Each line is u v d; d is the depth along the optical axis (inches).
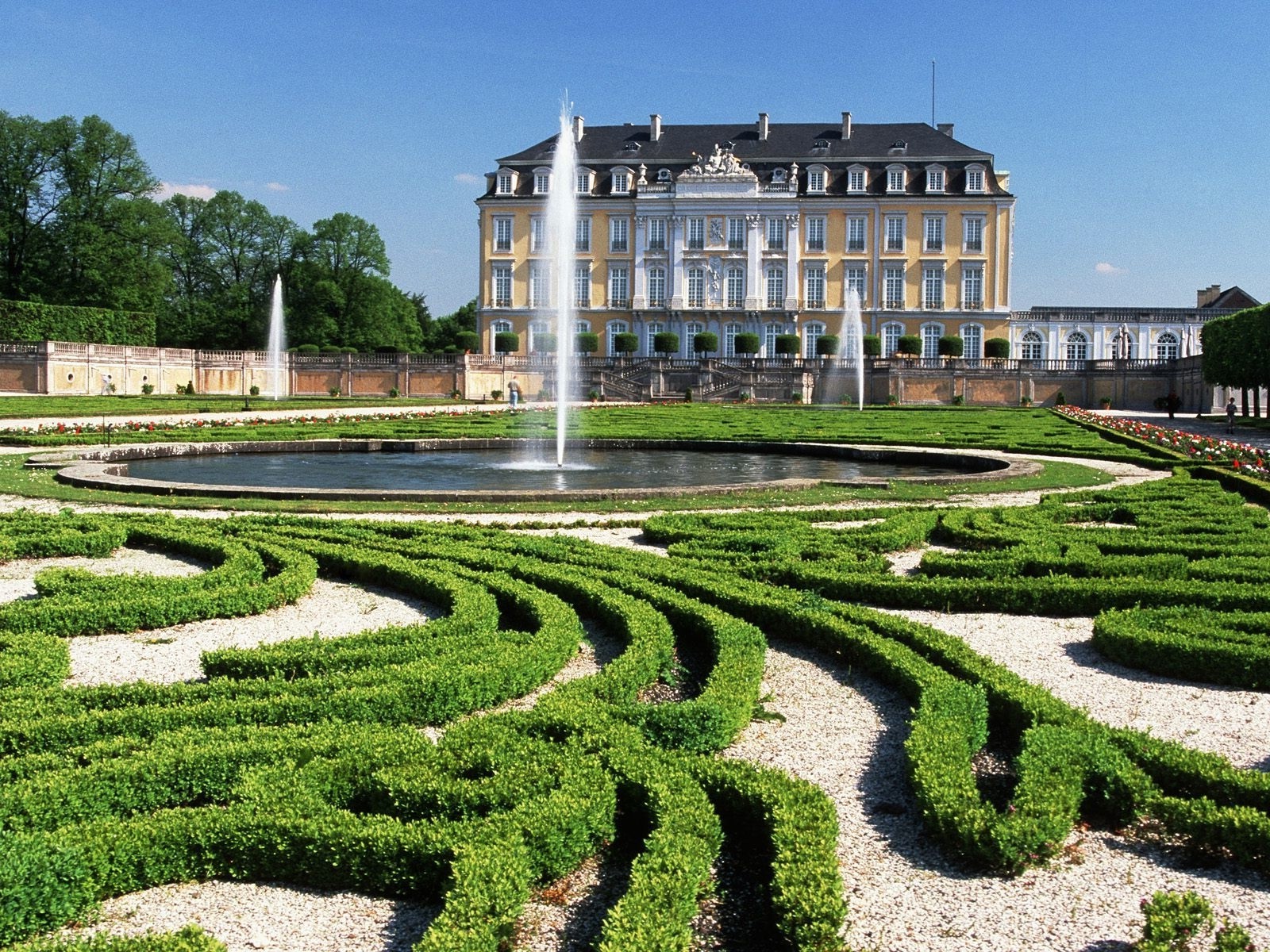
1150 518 624.7
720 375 3021.7
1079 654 396.8
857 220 3427.7
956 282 3412.9
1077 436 1482.5
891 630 393.1
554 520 679.1
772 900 212.1
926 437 1437.0
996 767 293.1
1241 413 2642.7
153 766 251.9
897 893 226.1
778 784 248.2
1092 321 3641.7
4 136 3019.2
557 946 209.2
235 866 231.5
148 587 453.1
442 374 2994.6
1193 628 386.0
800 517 669.3
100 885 218.8
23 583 507.2
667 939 191.2
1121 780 257.4
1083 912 219.5
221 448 1223.5
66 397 2315.5
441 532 590.2
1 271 3065.9
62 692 307.3
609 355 3501.5
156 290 3235.7
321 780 253.0
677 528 598.9
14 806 233.9
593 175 3513.8
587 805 237.0
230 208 3838.6
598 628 426.3
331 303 3826.3
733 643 368.5
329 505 737.6
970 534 578.6
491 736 276.2
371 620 442.9
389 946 208.1
